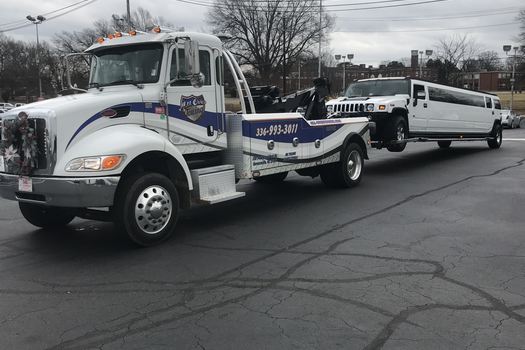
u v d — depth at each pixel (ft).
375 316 12.98
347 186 33.01
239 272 16.53
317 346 11.44
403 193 31.07
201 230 22.31
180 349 11.41
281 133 26.68
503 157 52.26
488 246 19.26
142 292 14.93
